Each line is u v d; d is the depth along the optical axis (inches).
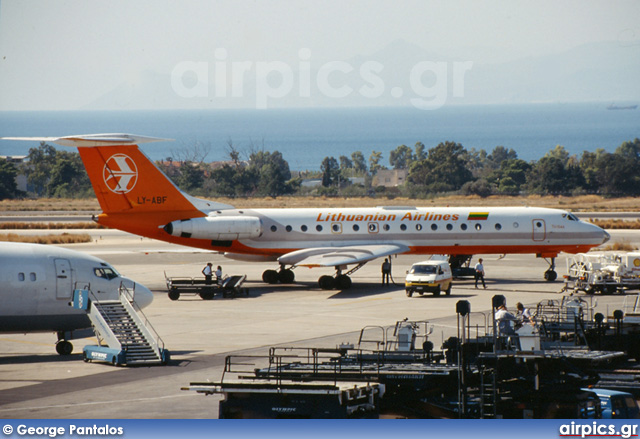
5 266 4515.3
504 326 3617.1
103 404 3467.0
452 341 3609.7
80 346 5012.3
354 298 6811.0
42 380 3944.4
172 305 6545.3
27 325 4566.9
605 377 3789.4
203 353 4576.8
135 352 4340.6
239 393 2903.5
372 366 3277.6
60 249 4845.0
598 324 4357.8
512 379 3235.7
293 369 3225.9
